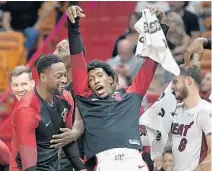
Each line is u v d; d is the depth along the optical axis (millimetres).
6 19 21953
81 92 11773
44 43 19438
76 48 11711
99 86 11711
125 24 22469
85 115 11656
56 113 11328
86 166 11734
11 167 11547
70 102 11555
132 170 11367
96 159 11492
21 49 20547
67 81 12703
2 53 20375
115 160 11391
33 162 11062
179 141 12234
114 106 11633
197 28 20922
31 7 21984
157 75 19391
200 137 12078
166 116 12445
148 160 13617
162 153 13875
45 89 11273
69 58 12922
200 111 12055
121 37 20844
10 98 19203
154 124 12500
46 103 11266
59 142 11398
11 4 21969
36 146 11180
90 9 22578
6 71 20125
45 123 11211
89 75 11773
